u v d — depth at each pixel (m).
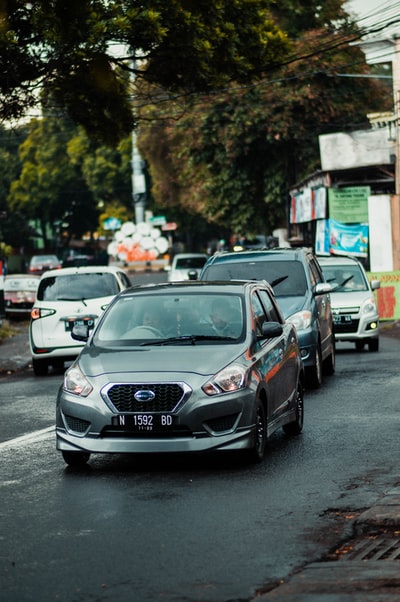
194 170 63.47
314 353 20.05
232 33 27.22
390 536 9.29
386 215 43.72
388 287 40.31
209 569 8.26
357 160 44.94
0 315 43.47
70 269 26.23
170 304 13.95
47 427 16.28
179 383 12.21
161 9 24.61
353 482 11.52
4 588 7.87
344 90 57.16
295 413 14.77
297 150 58.62
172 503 10.69
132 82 28.53
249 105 57.03
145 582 7.95
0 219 60.88
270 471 12.25
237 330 13.45
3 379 25.75
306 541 9.08
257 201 61.09
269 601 7.32
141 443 12.19
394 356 26.12
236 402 12.24
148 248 88.38
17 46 21.66
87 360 12.96
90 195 127.44
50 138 122.50
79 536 9.41
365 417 16.23
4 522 10.06
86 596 7.63
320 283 21.28
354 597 7.33
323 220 47.47
